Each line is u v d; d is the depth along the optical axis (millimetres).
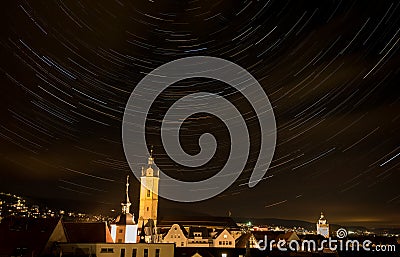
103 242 58438
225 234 115500
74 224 60406
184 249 61469
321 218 134875
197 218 134500
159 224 128000
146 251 57750
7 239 52906
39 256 51969
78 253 55188
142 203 119062
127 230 76438
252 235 98625
